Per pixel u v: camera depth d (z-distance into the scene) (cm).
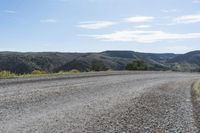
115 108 1475
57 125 1077
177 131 1122
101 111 1380
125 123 1182
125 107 1518
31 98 1586
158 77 3772
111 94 1952
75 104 1519
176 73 5072
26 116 1191
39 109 1340
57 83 2331
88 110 1388
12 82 2214
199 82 3225
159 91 2284
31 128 1015
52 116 1218
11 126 1027
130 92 2109
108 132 1033
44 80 2478
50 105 1448
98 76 3278
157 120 1280
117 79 3075
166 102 1784
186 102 1842
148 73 4503
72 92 1909
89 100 1666
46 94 1747
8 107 1331
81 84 2383
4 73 2855
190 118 1362
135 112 1412
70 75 3123
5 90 1816
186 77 4119
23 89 1892
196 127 1204
